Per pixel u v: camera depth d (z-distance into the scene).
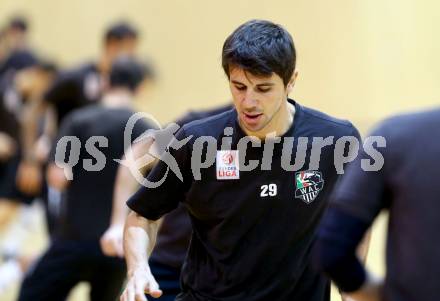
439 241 5.30
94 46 31.80
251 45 6.72
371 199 5.53
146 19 30.31
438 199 5.32
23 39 26.02
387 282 5.50
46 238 23.08
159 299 9.70
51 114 19.41
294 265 7.34
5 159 20.20
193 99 29.77
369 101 28.28
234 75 6.81
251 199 7.24
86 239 12.28
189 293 7.63
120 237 10.55
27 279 12.37
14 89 20.23
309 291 7.50
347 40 28.20
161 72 29.92
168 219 9.76
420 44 28.25
